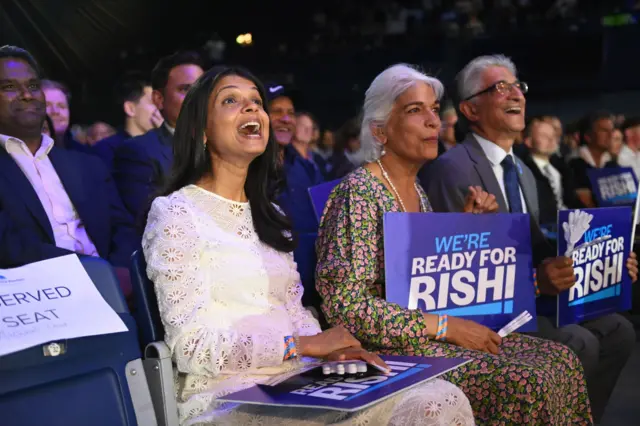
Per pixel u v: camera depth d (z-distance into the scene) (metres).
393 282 2.31
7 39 11.30
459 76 3.09
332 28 12.14
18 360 1.57
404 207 2.50
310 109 11.91
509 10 11.20
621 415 3.46
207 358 1.86
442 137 5.39
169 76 3.50
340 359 1.96
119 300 1.79
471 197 2.59
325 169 6.62
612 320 3.10
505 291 2.55
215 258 1.99
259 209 2.16
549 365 2.33
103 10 11.70
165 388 1.80
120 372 1.72
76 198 2.81
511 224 2.59
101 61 11.81
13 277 1.64
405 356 2.06
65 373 1.63
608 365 3.11
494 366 2.18
